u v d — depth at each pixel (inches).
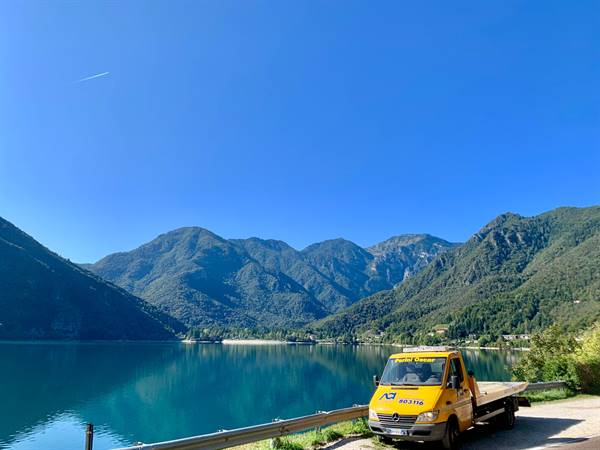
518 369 1381.6
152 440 1688.0
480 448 458.0
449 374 471.8
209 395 2854.3
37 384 3048.7
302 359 6072.8
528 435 523.8
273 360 5890.8
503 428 574.6
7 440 1673.2
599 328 1211.9
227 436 401.4
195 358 6067.9
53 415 2154.3
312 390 3053.6
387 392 465.1
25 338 7317.9
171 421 2091.5
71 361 4722.0
